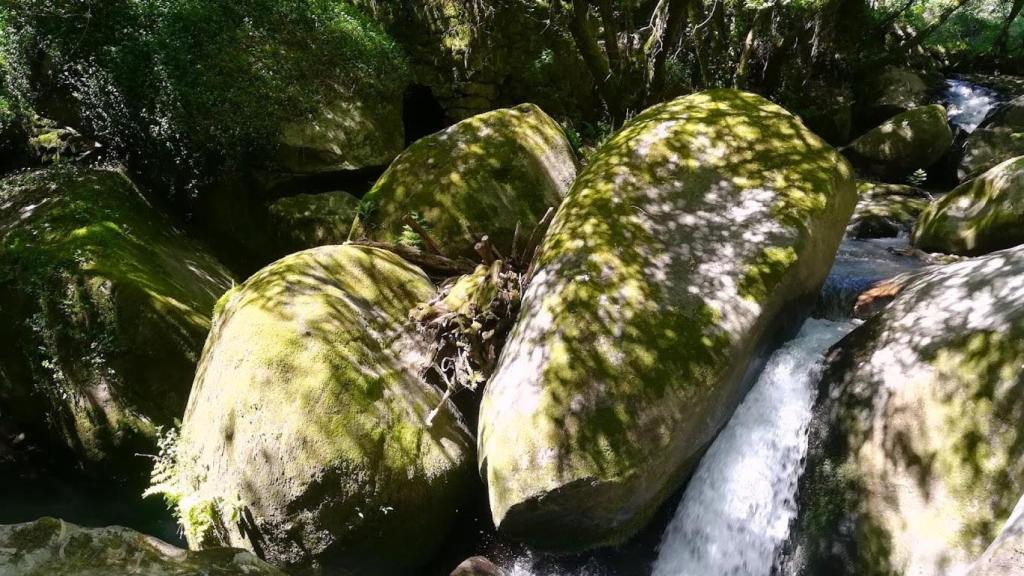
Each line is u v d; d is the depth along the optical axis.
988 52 17.28
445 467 4.36
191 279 6.44
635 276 4.26
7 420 5.98
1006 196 6.30
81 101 7.62
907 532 3.44
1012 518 2.59
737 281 4.23
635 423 3.76
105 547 2.94
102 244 5.99
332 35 8.02
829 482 3.89
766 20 12.01
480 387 4.86
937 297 4.13
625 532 4.14
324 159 7.48
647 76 9.74
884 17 14.32
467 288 5.09
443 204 5.88
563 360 3.95
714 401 4.01
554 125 6.73
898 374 3.85
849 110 13.20
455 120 9.54
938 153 10.55
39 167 7.56
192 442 4.49
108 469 5.56
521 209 5.97
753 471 4.32
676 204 4.64
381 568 4.22
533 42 9.91
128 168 7.73
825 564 3.72
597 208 4.68
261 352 4.26
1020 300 3.62
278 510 4.03
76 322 5.57
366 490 4.04
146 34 7.01
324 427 4.07
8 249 6.05
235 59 7.23
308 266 4.85
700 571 4.29
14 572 2.69
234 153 7.19
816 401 4.22
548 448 3.72
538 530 3.92
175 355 5.51
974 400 3.44
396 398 4.43
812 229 4.48
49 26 7.20
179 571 2.88
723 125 5.03
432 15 9.30
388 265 5.26
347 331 4.50
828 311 5.69
